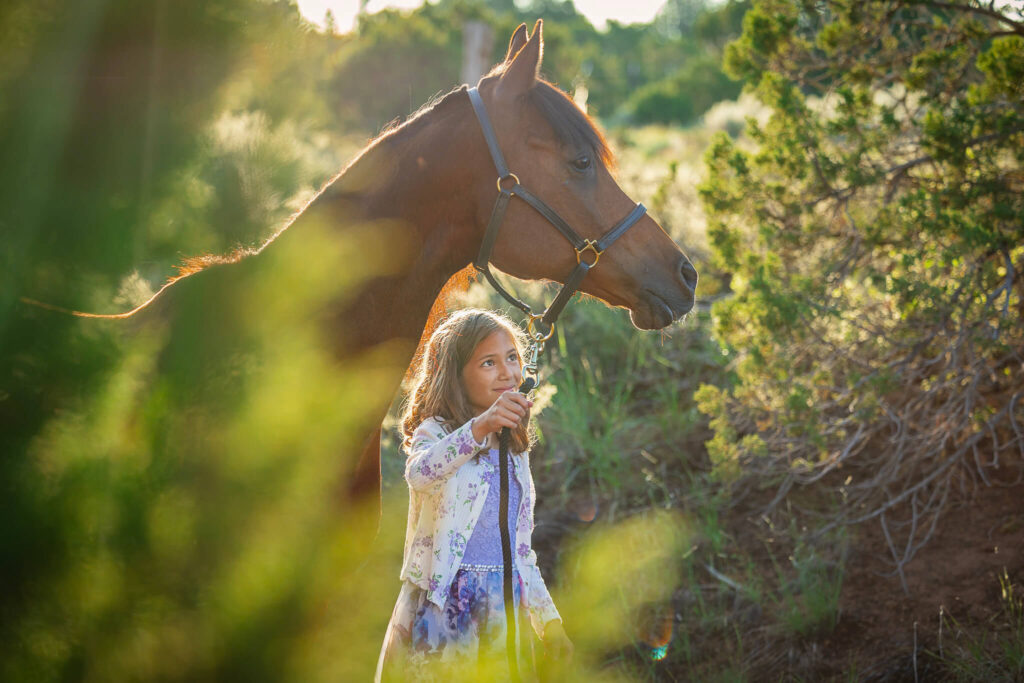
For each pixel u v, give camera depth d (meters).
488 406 2.64
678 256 2.56
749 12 4.78
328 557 2.13
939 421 4.27
